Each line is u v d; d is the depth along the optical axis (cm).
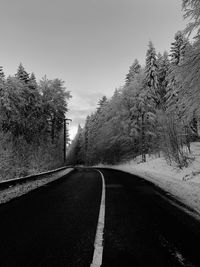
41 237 635
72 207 1005
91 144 9088
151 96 4769
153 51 4847
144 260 491
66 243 590
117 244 581
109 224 753
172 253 527
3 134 3384
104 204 1059
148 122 4703
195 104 1505
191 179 1941
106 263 478
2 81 4338
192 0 1370
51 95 5422
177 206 1013
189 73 1455
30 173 2767
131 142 5188
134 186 1662
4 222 779
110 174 2920
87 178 2397
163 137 2842
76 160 11800
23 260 494
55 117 5531
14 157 3080
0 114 4075
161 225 741
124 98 5219
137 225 740
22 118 4559
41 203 1097
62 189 1568
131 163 5062
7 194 1338
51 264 475
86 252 534
